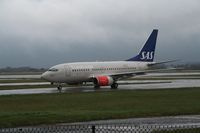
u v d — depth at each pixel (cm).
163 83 9269
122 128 2561
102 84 7469
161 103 4416
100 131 2433
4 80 12069
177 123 2883
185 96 5306
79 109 3909
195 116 3347
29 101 4806
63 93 6006
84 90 6944
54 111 3688
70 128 2548
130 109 3847
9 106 4297
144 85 8419
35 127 2688
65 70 7438
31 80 12050
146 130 2455
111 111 3641
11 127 2747
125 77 8306
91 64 7900
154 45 8969
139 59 8781
